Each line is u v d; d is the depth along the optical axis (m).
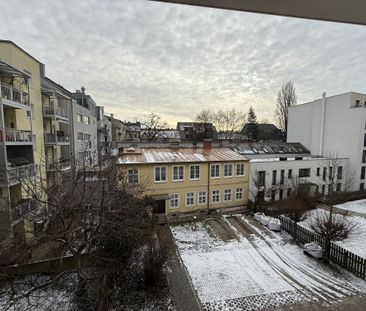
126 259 10.53
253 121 61.19
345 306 9.30
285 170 25.03
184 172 20.12
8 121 15.23
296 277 11.34
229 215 20.34
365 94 29.52
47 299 9.38
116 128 56.72
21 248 8.69
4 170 12.10
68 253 11.04
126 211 10.10
